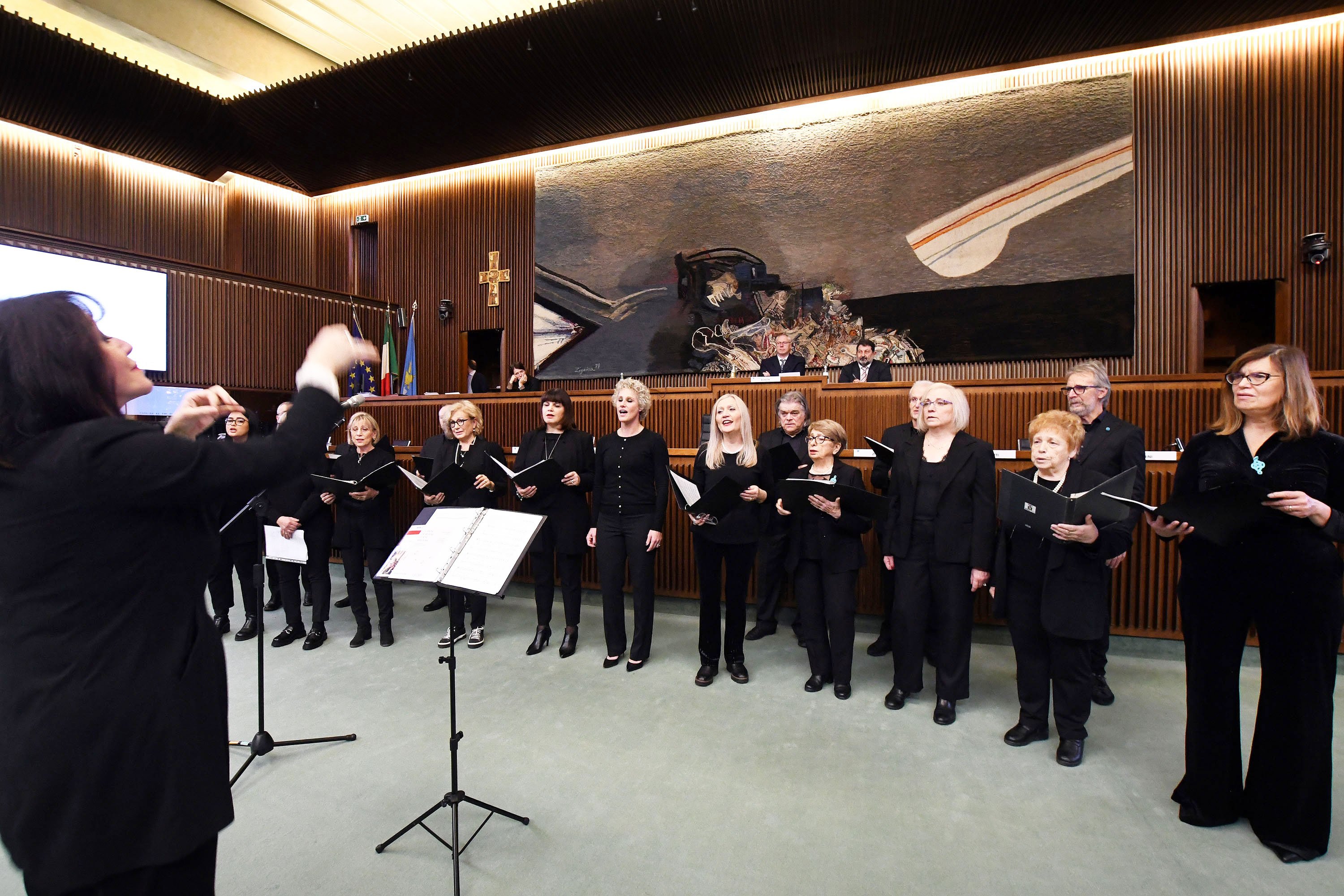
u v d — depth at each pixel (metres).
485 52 7.30
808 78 7.29
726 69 7.20
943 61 6.91
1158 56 6.64
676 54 7.04
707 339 8.20
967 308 7.17
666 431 5.06
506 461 5.16
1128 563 4.00
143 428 1.05
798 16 6.41
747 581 3.43
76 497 0.99
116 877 1.02
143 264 7.89
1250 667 3.69
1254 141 6.38
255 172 9.95
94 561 1.01
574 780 2.45
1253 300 7.05
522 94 7.84
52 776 0.97
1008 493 2.51
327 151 9.25
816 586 3.33
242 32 8.58
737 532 3.37
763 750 2.68
